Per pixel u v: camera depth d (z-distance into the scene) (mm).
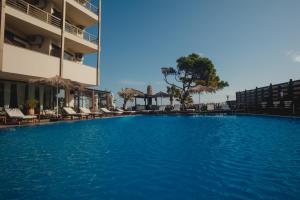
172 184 4184
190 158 6047
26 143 7988
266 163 5488
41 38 17125
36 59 14695
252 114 24594
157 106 34625
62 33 16844
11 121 12836
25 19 14070
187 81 40031
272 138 9359
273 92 22250
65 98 20625
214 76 40750
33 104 14516
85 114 18203
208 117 23203
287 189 3895
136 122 17734
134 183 4223
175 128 13391
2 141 8266
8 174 4664
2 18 12516
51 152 6641
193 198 3580
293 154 6402
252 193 3748
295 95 19016
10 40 15297
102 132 11336
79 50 21641
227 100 33594
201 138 9484
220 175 4656
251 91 26766
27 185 4094
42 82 14422
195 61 38719
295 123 15281
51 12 17469
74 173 4762
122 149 7195
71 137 9531
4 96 15039
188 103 38719
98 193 3783
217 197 3609
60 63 16578
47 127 12219
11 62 13062
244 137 9695
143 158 5992
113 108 28281
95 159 5879
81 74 19078
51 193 3773
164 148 7336
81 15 20094
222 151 6848
